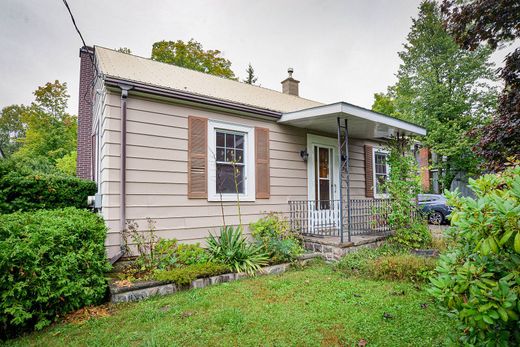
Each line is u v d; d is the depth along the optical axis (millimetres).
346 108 5641
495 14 5184
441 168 14883
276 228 5949
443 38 14805
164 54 18766
